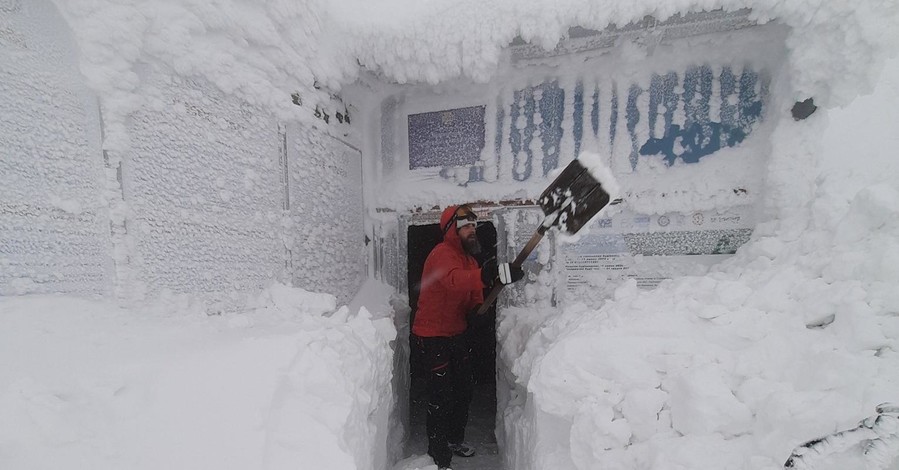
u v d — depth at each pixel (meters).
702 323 1.56
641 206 2.53
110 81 1.25
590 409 1.45
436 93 2.90
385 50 2.34
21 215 1.13
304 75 2.18
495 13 2.15
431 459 2.52
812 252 1.69
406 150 2.99
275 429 1.06
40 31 1.15
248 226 1.85
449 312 2.54
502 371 2.74
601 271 2.63
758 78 2.39
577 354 1.58
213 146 1.66
